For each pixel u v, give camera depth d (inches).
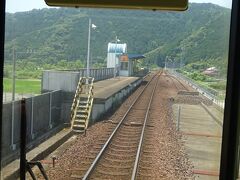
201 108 573.3
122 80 821.9
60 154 404.2
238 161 123.5
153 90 881.5
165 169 344.2
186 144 436.8
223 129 124.1
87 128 558.9
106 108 634.8
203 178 311.4
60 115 589.6
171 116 624.4
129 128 556.7
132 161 369.4
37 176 293.0
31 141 430.6
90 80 618.2
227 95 122.6
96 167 345.4
